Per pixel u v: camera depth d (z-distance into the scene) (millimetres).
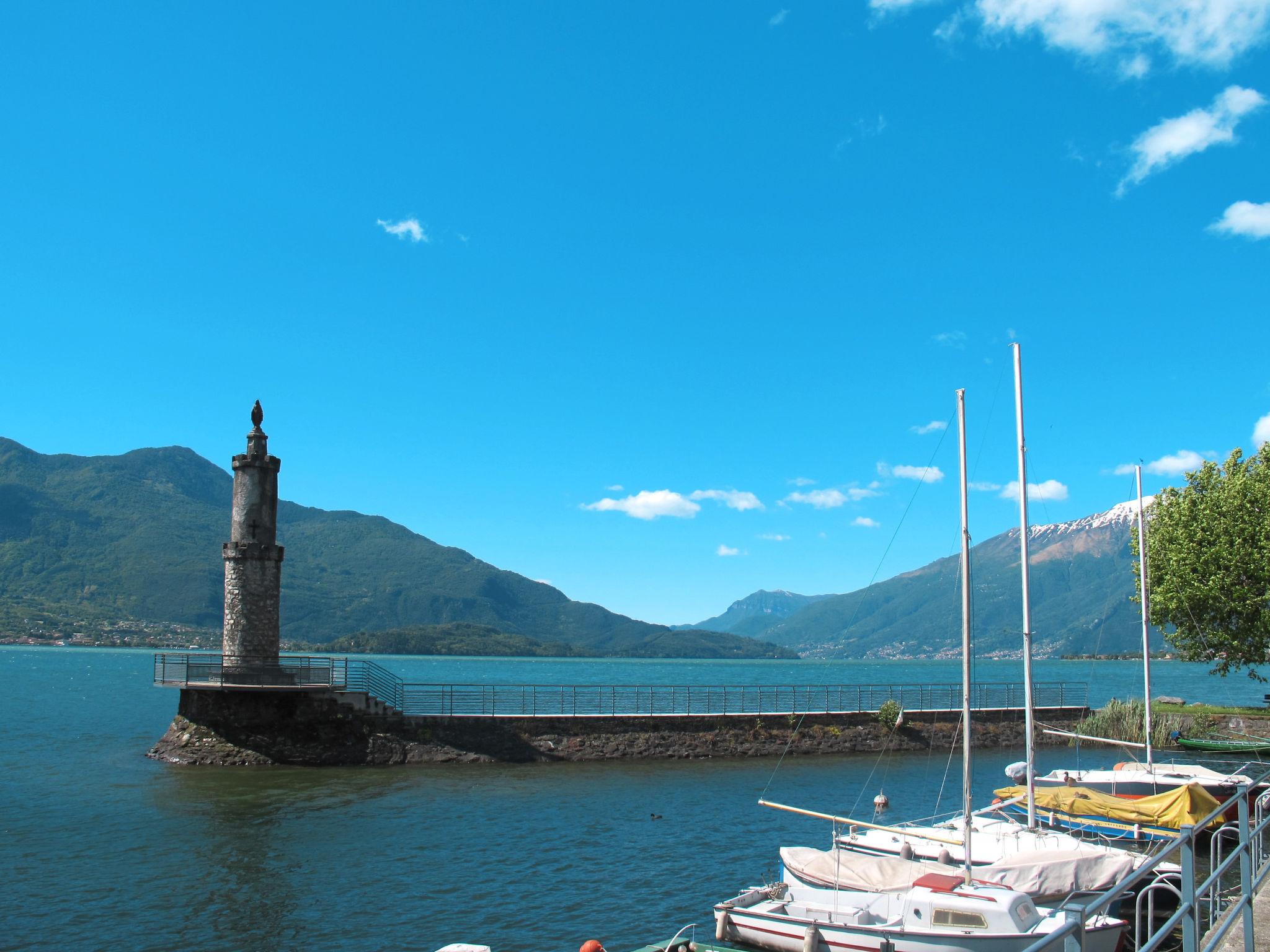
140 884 29844
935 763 58375
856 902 24422
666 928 26625
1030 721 33312
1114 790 40781
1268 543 64875
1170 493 74375
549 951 24750
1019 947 21578
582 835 37188
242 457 53656
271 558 53438
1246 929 10602
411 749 52688
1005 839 30719
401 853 34031
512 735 54844
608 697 111812
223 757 50812
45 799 42281
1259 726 64562
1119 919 25000
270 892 29188
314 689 51562
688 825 39344
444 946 24344
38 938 25141
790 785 49375
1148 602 48562
